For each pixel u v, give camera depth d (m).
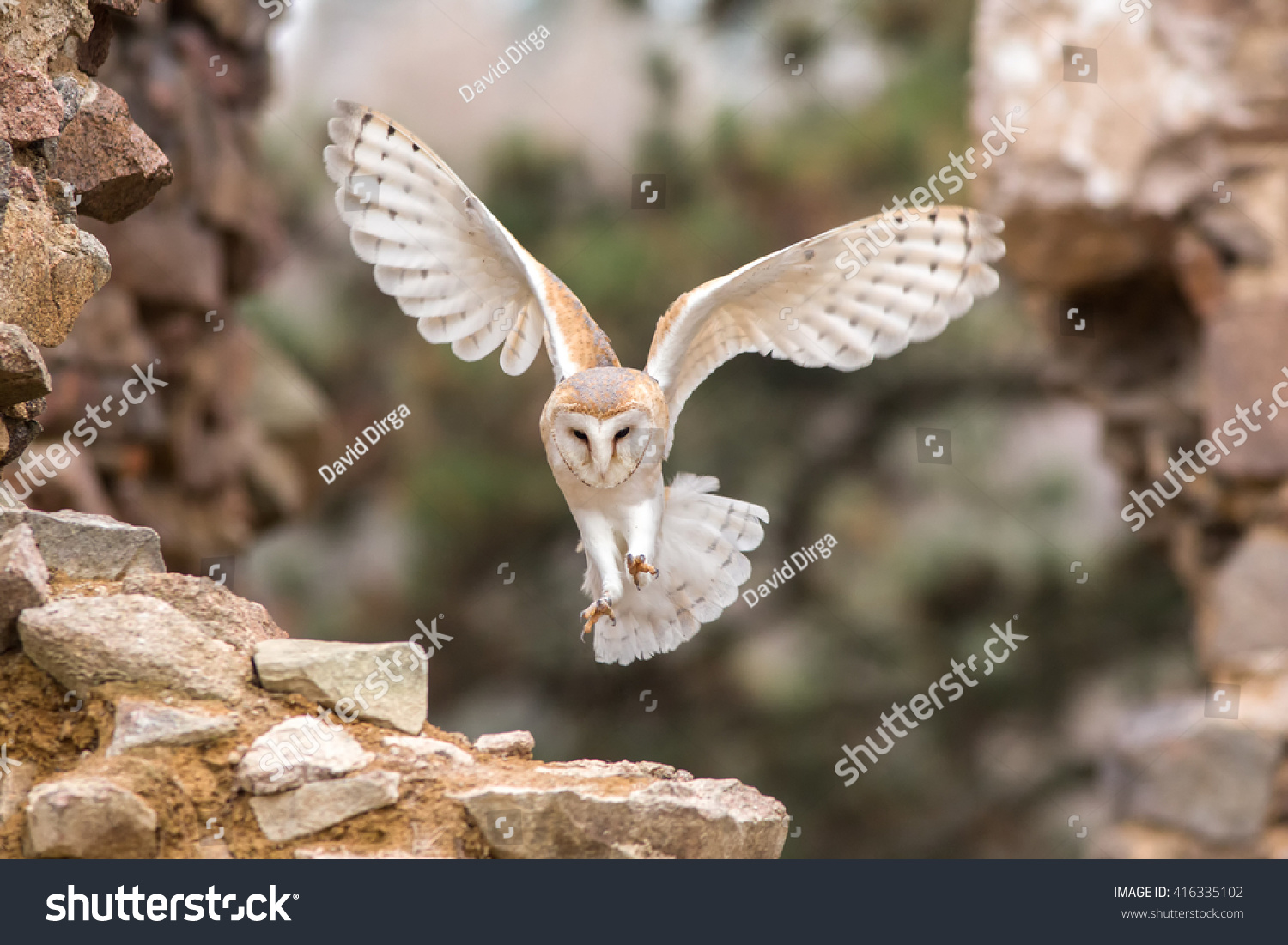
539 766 5.22
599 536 5.18
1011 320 18.34
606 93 18.02
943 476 17.83
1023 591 17.00
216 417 13.52
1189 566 13.69
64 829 4.32
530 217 17.06
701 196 17.30
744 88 17.64
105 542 5.39
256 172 13.63
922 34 17.83
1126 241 13.04
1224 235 12.36
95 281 5.88
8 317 5.34
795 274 5.54
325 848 4.59
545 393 17.42
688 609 5.64
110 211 6.58
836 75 17.80
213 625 5.19
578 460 4.98
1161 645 17.08
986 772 17.02
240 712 4.84
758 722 17.20
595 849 4.73
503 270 5.72
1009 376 18.59
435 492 16.84
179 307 12.32
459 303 5.73
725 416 18.97
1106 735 16.80
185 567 13.07
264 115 14.64
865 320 5.67
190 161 12.22
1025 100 13.22
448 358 17.50
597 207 17.25
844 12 17.70
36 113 5.50
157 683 4.82
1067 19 13.21
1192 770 12.21
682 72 17.70
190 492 13.12
